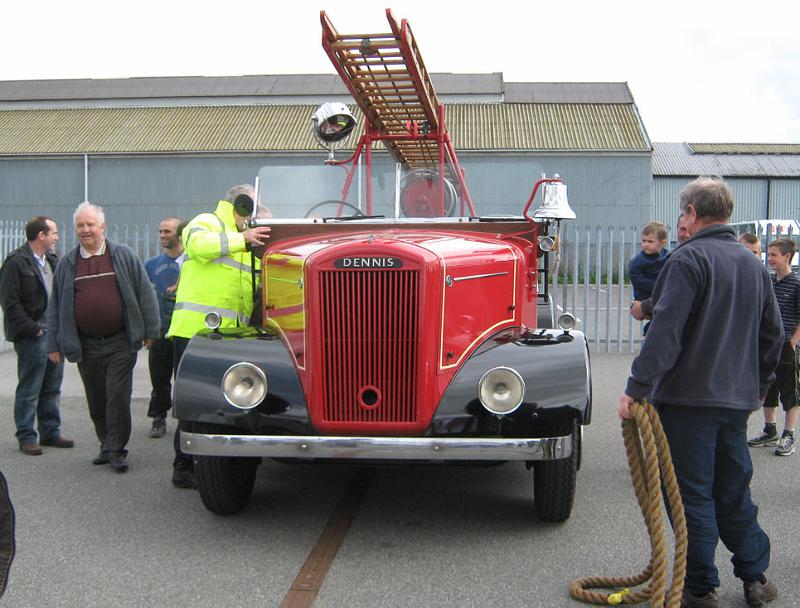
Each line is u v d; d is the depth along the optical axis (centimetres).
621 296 1196
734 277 344
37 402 650
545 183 545
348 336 423
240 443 417
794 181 3925
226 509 471
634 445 358
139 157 3341
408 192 605
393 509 493
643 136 3275
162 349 682
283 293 459
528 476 566
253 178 3309
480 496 519
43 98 3947
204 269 545
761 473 579
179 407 430
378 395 420
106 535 448
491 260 467
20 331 616
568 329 473
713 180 364
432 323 420
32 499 514
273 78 4178
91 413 606
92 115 3766
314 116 581
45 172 3394
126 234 1276
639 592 358
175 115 3716
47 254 659
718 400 338
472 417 416
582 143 3222
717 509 358
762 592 356
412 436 420
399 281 421
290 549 426
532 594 370
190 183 3334
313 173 601
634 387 342
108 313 573
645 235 662
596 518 475
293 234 540
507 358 431
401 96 580
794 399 628
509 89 3875
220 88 4012
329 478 562
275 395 426
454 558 412
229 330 479
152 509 494
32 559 412
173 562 408
